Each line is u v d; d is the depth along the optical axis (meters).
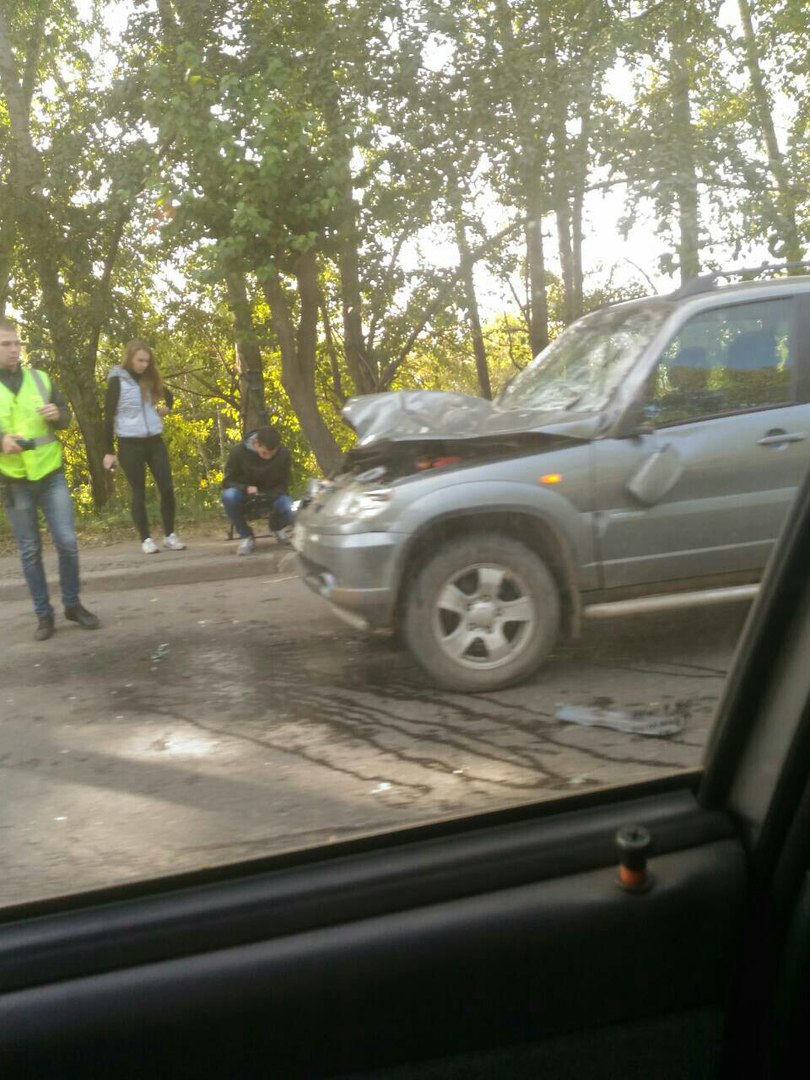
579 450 3.75
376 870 1.63
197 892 1.58
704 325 4.18
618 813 1.75
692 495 3.48
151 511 8.81
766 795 1.66
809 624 1.60
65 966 1.52
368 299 6.62
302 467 8.03
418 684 3.31
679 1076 1.66
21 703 2.99
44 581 5.11
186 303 10.56
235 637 4.04
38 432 5.16
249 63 8.16
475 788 2.09
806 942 1.56
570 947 1.63
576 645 3.41
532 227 5.35
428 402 4.80
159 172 7.64
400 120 6.21
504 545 3.59
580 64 5.17
